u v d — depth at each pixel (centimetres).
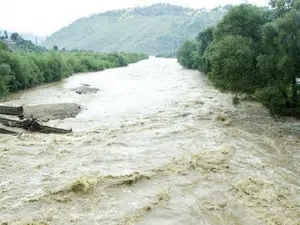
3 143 2550
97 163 2181
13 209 1612
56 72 7419
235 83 3384
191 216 1559
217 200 1698
